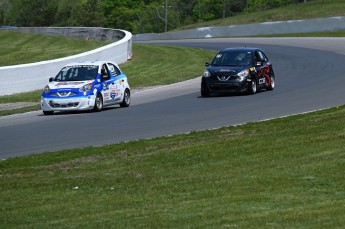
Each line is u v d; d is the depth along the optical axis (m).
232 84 57.47
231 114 46.78
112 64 55.34
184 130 40.41
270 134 36.38
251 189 24.67
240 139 35.28
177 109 50.91
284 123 40.22
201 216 20.91
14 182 27.81
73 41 106.44
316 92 57.06
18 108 55.47
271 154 30.98
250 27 140.62
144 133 39.94
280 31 137.25
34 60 86.81
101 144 36.69
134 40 152.88
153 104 55.09
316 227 19.12
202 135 37.31
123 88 54.88
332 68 75.81
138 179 27.45
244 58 60.06
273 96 56.34
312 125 38.50
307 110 46.91
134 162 30.88
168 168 29.36
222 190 24.78
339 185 24.69
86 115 49.94
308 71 74.75
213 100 55.75
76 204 23.67
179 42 128.75
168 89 65.81
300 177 26.20
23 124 46.28
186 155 31.81
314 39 115.12
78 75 53.22
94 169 29.78
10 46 102.00
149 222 20.53
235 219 20.34
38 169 30.28
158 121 44.81
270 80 61.31
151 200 23.77
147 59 89.12
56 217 21.94
